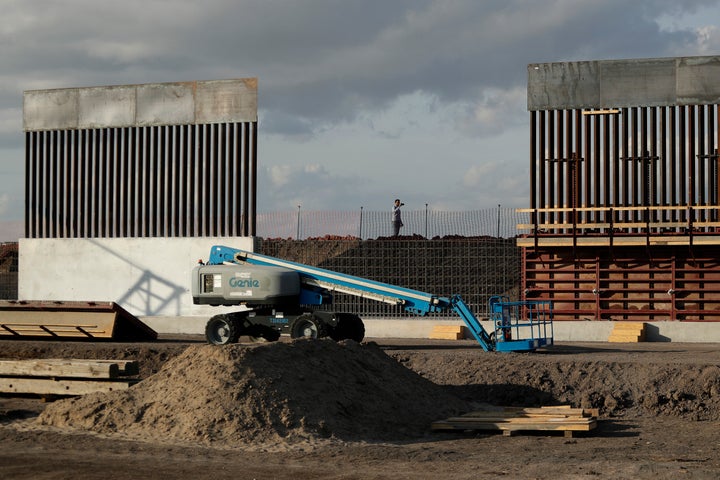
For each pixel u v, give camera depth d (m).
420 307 42.22
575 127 52.25
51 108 60.12
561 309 51.72
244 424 26.84
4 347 44.75
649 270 50.22
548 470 22.69
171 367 30.19
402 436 28.42
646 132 51.25
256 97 56.34
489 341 40.75
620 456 24.94
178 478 21.53
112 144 59.19
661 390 33.28
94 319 47.47
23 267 59.81
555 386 34.62
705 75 50.41
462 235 57.62
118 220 59.19
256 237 56.19
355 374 31.06
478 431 29.06
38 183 60.38
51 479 21.28
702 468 22.78
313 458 24.31
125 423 27.80
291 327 43.19
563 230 52.56
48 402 33.22
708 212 50.31
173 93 57.78
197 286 44.31
